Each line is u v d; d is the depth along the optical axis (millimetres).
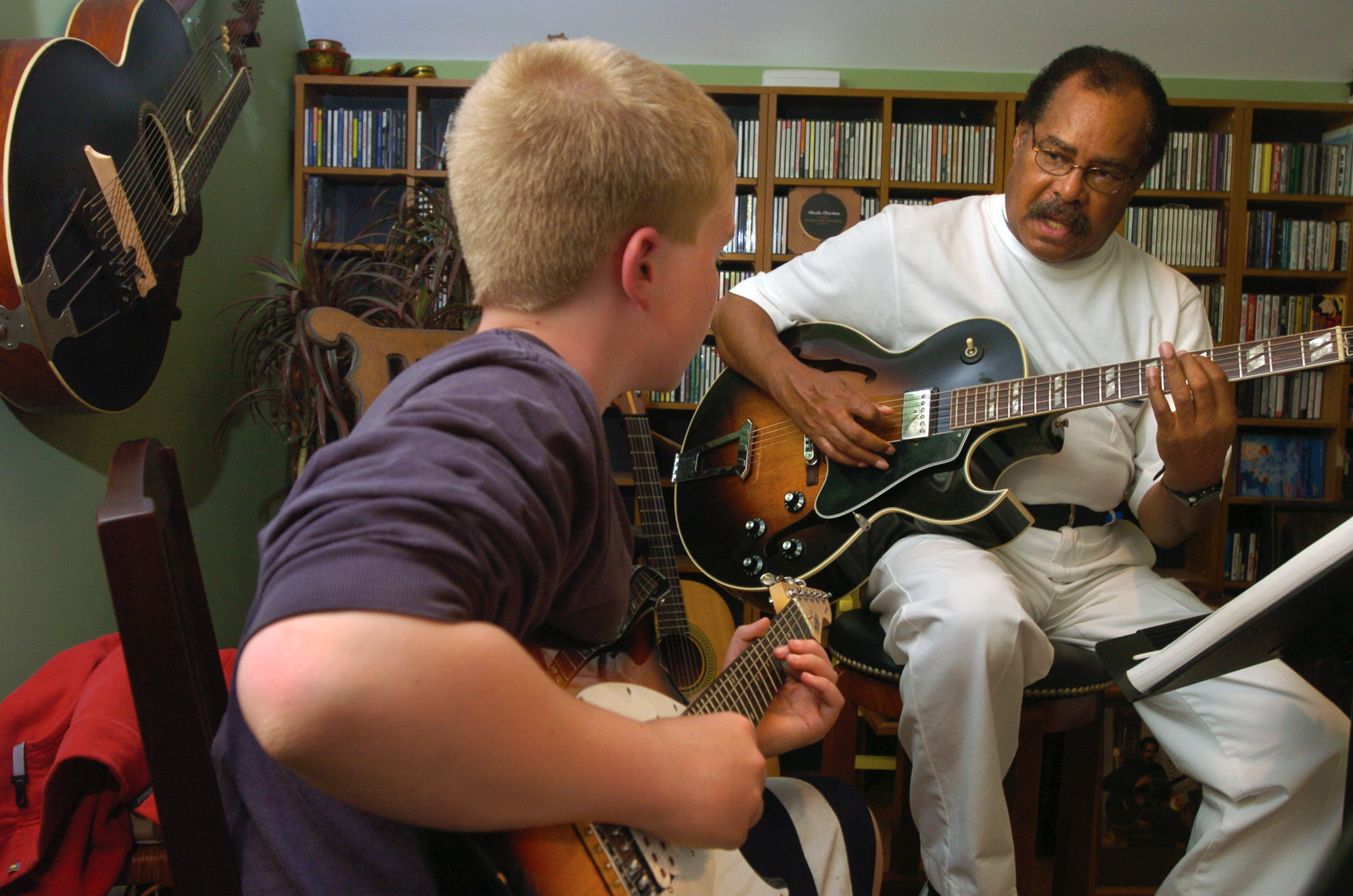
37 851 930
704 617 2113
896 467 1476
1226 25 2873
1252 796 1176
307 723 412
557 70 625
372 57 2990
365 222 2990
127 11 1588
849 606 1990
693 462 1725
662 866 631
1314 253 2883
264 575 470
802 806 829
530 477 495
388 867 541
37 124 1285
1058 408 1320
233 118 1996
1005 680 1239
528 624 541
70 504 1676
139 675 612
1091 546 1496
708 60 3004
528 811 474
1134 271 1562
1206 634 842
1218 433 1208
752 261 2953
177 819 618
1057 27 2910
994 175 2857
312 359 2039
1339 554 739
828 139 2873
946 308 1596
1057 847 1622
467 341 570
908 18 2910
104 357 1476
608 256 616
